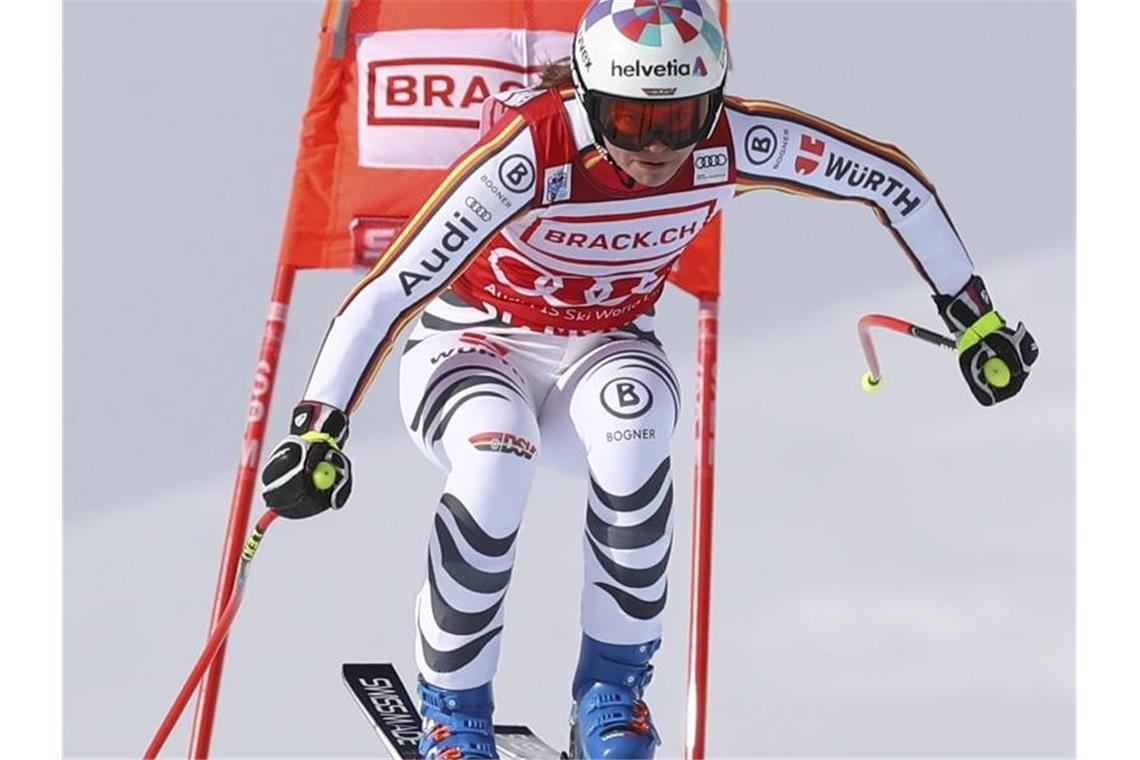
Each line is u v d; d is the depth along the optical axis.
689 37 14.92
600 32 15.05
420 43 19.56
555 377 16.84
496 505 15.60
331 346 15.57
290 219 19.41
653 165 15.13
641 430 15.85
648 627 16.19
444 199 15.52
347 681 18.92
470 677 16.05
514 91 16.39
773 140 16.14
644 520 15.88
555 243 15.91
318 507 15.29
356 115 19.58
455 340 16.77
